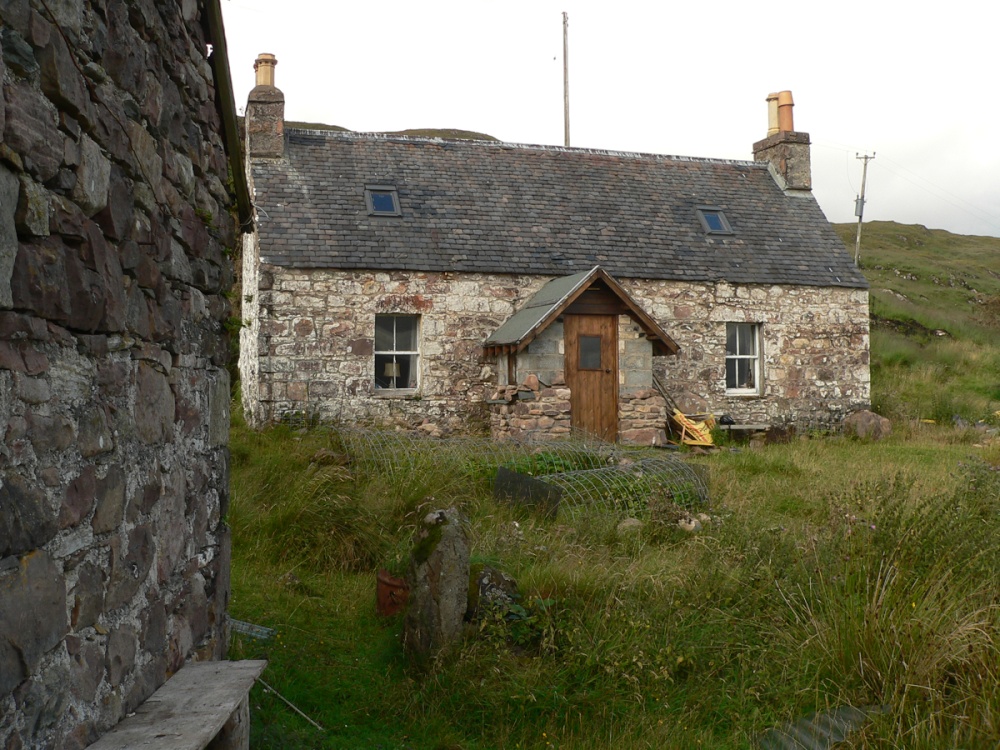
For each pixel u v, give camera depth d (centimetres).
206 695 351
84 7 295
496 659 556
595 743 490
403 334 1734
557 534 830
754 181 2167
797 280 1941
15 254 238
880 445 1758
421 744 494
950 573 586
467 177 1917
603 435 1658
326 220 1717
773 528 802
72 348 283
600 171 2056
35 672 248
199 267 460
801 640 575
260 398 1616
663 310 1859
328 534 812
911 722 471
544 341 1593
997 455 1500
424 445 1182
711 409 1884
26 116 245
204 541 454
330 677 570
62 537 270
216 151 514
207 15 482
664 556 774
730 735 502
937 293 4391
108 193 314
